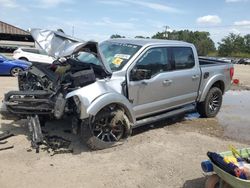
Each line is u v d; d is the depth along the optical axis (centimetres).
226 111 1006
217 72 858
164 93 711
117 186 476
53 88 590
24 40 4309
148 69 677
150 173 522
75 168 525
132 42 707
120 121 617
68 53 573
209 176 452
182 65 760
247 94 1433
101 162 552
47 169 516
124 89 633
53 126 713
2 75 1709
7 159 543
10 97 595
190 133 732
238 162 419
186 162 569
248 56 11681
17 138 636
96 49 602
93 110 568
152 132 719
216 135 736
